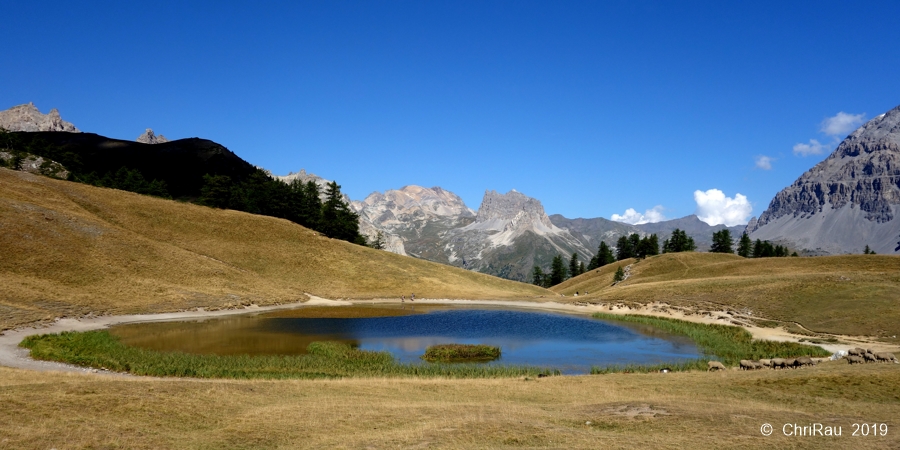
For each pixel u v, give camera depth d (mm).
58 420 20047
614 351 56812
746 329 70562
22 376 28906
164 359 42688
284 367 41719
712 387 31953
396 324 77188
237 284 101438
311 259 132750
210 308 82875
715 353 54438
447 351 52469
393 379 37062
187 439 19609
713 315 82000
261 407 25250
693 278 135625
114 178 167375
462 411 25031
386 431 21203
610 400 29172
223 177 155000
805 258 131625
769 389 30328
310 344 53344
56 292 71500
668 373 40406
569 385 34375
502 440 19375
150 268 94312
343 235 165500
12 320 54281
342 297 113312
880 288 76125
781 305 80562
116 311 72188
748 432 20438
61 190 116812
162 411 22766
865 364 37469
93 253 89938
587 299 123625
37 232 87562
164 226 122125
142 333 60656
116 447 18078
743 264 138500
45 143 197250
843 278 86312
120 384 27188
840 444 18391
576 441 19219
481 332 71188
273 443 19688
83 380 29094
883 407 25297
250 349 52438
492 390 32438
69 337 49688
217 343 55469
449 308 106062
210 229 129375
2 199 94188
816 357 49281
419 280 137125
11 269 74875
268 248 130625
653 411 24641
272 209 161875
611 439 19469
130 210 122500
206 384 29359
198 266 103375
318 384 33156
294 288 113562
